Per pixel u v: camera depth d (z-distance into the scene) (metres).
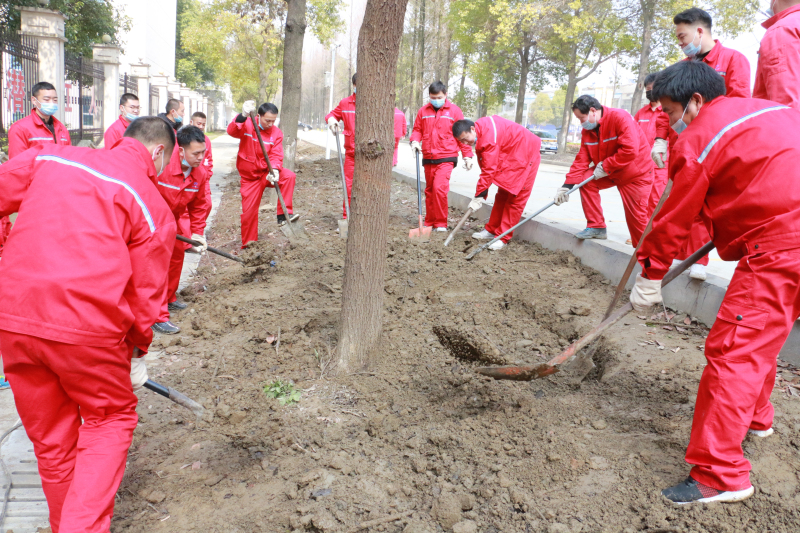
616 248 5.68
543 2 25.06
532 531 2.46
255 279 6.20
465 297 5.37
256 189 7.27
